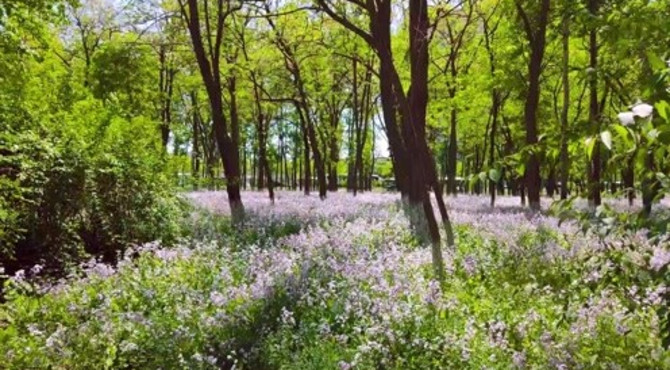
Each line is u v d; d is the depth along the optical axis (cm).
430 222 1027
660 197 288
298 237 1344
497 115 3372
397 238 1381
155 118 3312
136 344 688
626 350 559
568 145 322
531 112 2227
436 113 3362
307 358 648
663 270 329
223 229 1659
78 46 3609
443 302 784
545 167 386
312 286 833
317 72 3819
